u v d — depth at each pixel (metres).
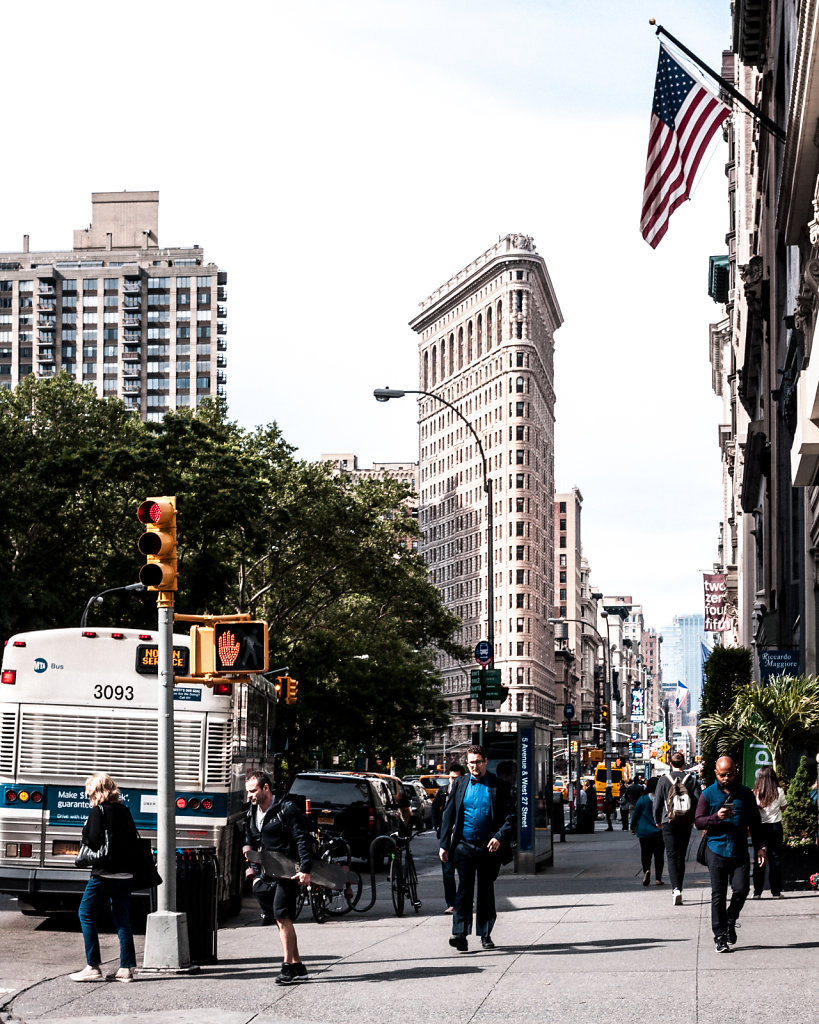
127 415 58.84
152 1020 10.83
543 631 199.62
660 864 23.91
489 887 15.02
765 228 48.19
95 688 19.09
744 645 79.44
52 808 18.80
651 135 20.23
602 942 15.09
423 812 61.72
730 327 98.56
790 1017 10.10
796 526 39.91
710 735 27.48
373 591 66.44
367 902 22.89
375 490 64.62
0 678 18.98
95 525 53.19
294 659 64.19
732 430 98.50
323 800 28.88
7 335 191.38
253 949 15.98
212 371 190.12
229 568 50.50
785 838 20.77
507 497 192.75
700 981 11.98
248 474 50.56
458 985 12.36
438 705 70.44
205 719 19.34
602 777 76.62
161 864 13.92
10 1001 11.95
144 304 191.12
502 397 195.25
